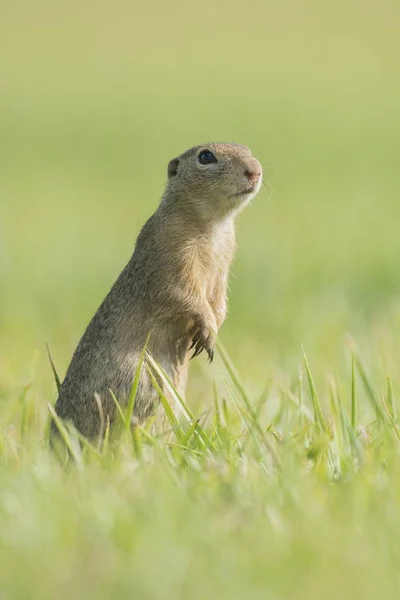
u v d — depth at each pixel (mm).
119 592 6273
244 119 57312
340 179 41094
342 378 13234
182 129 53906
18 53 80188
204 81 70688
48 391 13883
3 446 9297
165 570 6449
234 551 6711
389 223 29734
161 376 9859
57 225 30281
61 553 6660
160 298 10812
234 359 15508
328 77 71938
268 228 29031
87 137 54031
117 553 6660
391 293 20547
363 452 8508
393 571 6539
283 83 69625
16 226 30188
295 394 11672
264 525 7082
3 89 67812
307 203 34781
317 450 8734
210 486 7812
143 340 10859
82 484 7824
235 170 11094
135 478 7910
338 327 17188
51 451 9969
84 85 69500
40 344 17047
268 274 22000
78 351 11070
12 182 41188
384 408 10234
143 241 11086
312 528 6977
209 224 11211
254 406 10766
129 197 37000
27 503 7387
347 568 6504
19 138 53781
